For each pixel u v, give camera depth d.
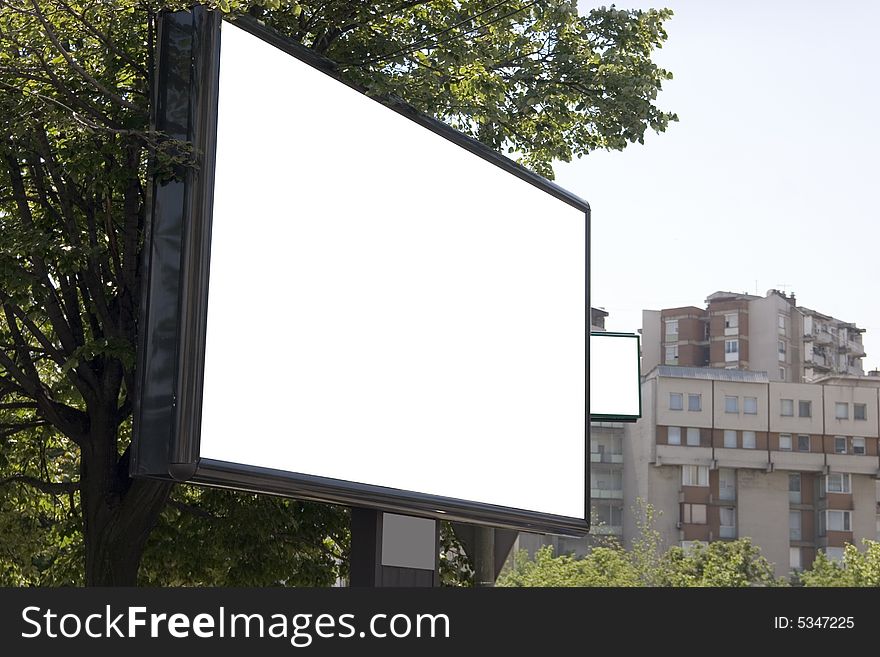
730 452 111.44
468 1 15.29
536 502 12.78
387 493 10.59
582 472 13.65
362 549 10.60
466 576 16.61
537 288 13.11
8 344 14.55
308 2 13.92
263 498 15.71
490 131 16.36
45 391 15.12
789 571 110.25
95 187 12.84
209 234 8.91
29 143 12.51
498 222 12.54
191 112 9.09
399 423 10.88
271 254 9.58
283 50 9.85
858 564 90.25
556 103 15.86
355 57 13.84
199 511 15.64
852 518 111.62
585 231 14.09
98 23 11.85
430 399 11.30
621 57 16.45
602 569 88.25
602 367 17.69
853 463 112.31
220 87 9.21
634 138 16.39
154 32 12.12
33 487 16.73
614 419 17.66
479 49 14.16
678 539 109.31
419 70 13.36
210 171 9.02
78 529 16.48
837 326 138.88
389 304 10.88
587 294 14.04
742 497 111.06
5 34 11.26
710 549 91.75
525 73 15.91
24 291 12.70
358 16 14.34
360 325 10.50
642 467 110.94
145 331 8.83
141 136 9.30
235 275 9.20
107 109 12.65
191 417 8.60
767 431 112.19
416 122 11.40
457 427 11.62
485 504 11.93
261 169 9.55
